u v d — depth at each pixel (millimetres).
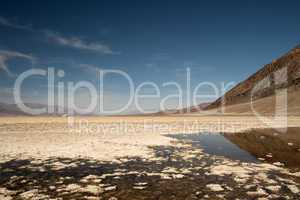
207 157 12641
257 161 11789
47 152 13445
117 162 11414
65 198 7238
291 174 9508
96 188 8039
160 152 13797
